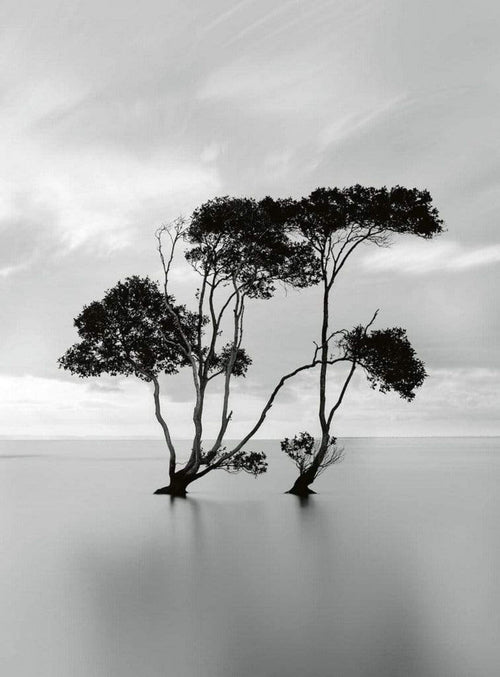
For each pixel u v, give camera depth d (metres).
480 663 13.36
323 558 24.75
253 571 22.42
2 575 22.09
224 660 13.62
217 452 45.28
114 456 174.62
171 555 25.50
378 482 68.12
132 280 45.34
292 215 43.22
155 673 13.02
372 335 42.84
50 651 14.35
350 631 15.48
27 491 57.75
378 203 42.34
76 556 25.48
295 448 50.09
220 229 42.25
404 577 21.31
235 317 43.41
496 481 69.69
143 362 45.75
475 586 20.03
